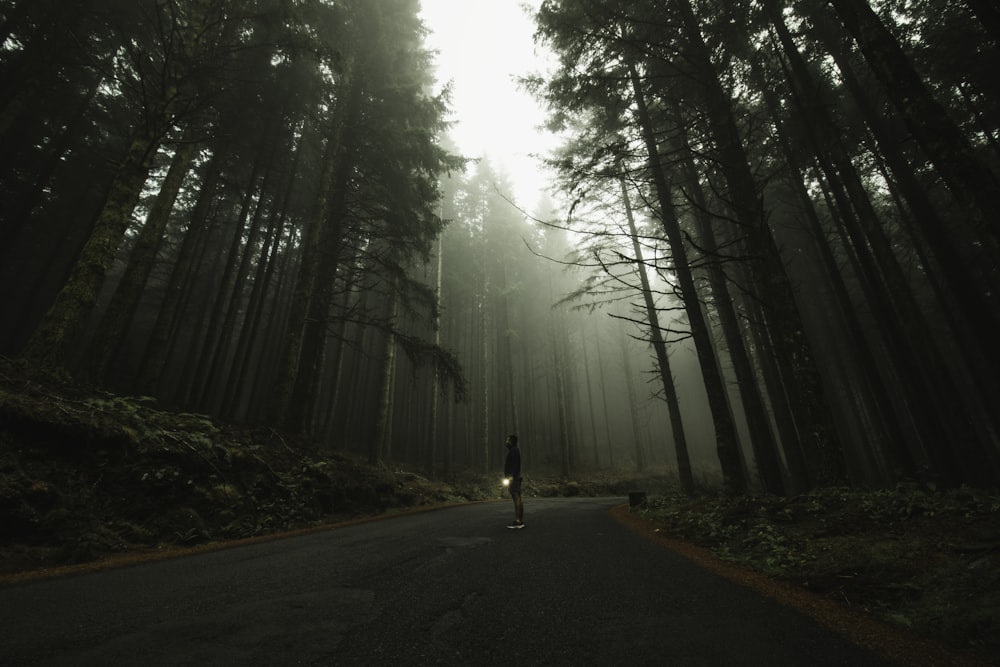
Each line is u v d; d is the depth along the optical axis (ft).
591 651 6.82
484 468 79.30
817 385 20.56
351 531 22.35
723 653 6.73
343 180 48.55
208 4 29.63
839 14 16.29
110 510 17.83
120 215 24.20
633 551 15.75
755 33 30.91
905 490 16.61
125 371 63.93
